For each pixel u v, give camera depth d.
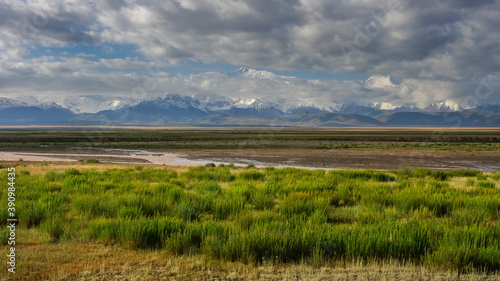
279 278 5.59
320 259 6.28
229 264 6.13
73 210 10.27
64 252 6.65
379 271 5.93
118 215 9.07
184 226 7.71
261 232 6.99
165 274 5.71
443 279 5.66
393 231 7.25
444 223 8.92
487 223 8.29
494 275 5.87
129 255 6.58
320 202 10.73
